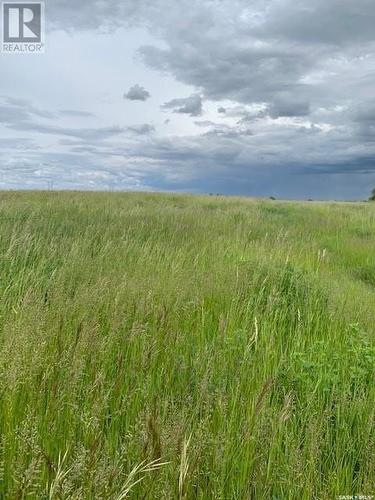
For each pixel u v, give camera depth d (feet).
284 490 7.82
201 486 7.48
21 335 9.25
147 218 37.09
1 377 8.54
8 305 13.17
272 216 54.85
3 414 7.93
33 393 8.48
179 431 7.31
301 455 8.19
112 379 10.18
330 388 11.35
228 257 24.20
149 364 10.55
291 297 18.44
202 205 64.85
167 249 23.61
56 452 7.61
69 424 8.09
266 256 24.50
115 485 6.64
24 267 17.08
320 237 42.88
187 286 16.39
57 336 10.73
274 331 14.43
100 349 10.51
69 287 14.61
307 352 13.37
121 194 74.69
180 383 10.47
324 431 9.39
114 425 8.73
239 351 12.62
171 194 89.86
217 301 16.67
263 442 8.48
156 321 13.00
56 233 25.22
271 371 11.68
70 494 6.64
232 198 86.63
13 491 6.49
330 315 16.47
